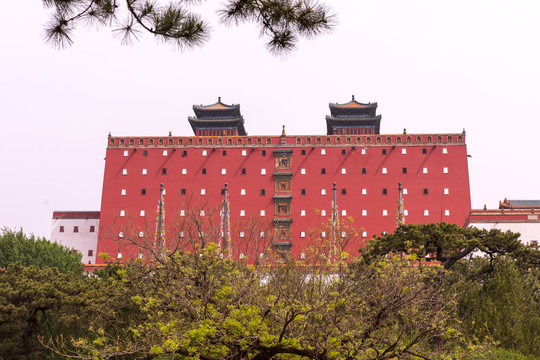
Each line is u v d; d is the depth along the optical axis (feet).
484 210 270.46
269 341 55.47
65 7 31.76
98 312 78.43
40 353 105.81
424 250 145.79
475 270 154.92
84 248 338.13
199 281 59.47
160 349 54.65
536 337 110.11
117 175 328.90
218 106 437.58
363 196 319.68
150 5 31.83
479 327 109.91
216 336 55.93
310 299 58.08
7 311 105.81
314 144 329.52
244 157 329.52
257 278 59.72
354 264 65.92
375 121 409.90
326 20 31.48
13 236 241.96
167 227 311.88
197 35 32.35
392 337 57.88
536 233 258.98
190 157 330.75
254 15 31.94
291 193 322.14
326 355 56.24
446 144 324.60
